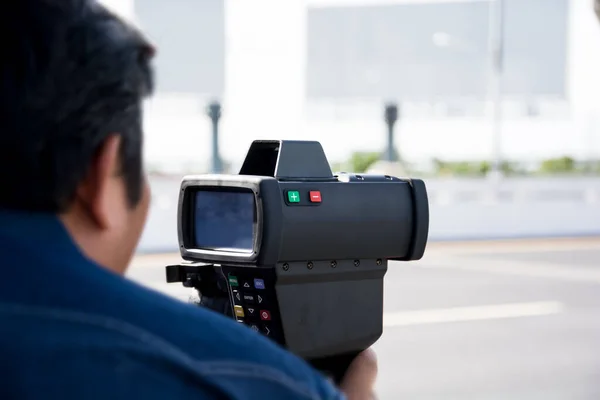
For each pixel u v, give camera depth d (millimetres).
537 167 34250
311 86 32688
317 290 1442
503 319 9578
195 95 24906
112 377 681
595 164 34906
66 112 710
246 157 1475
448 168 35344
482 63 34500
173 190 15906
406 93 34062
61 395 670
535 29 36000
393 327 9039
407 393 6355
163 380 696
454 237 19094
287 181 1396
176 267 1508
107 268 776
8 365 670
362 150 32844
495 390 6465
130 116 758
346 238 1438
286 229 1360
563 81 36031
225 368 725
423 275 13320
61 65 707
